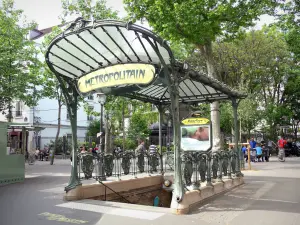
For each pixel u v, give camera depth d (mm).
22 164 11805
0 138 10891
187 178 7215
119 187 9203
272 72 29906
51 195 8453
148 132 31812
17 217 6066
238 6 13070
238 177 10539
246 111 21719
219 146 13703
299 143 34000
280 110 30609
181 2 12883
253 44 26188
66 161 27344
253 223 5723
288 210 6762
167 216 6164
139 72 6680
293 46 13805
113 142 30562
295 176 13008
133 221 5793
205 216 6227
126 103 22953
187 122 10570
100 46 6777
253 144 22031
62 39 6773
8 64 18438
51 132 35031
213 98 11281
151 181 10672
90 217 6059
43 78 21609
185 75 6773
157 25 13492
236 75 27094
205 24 12672
